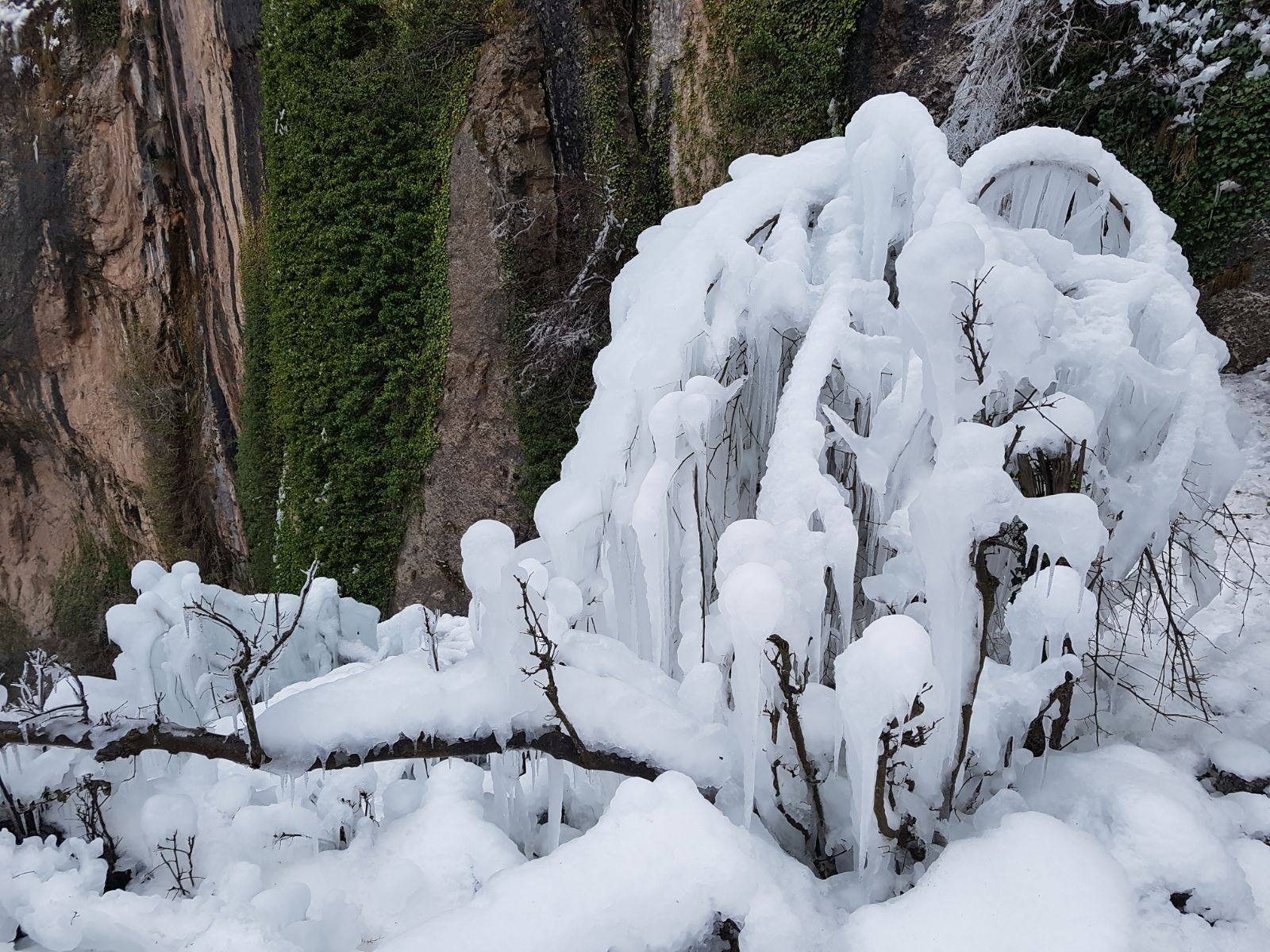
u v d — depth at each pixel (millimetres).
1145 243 3244
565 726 2658
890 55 8281
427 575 11266
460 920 2189
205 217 13008
